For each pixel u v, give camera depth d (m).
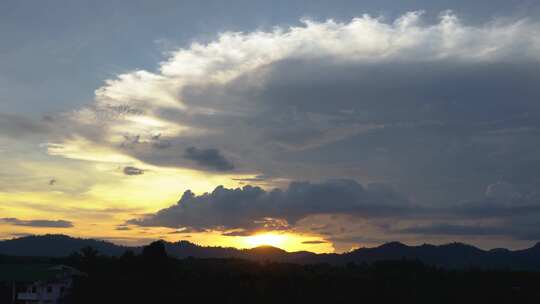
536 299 120.88
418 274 143.12
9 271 104.69
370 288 124.31
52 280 102.00
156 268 115.75
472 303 117.62
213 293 109.62
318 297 115.00
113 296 101.94
